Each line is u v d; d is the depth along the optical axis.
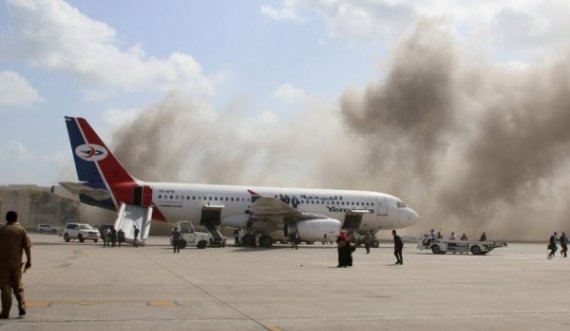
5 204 130.12
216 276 22.06
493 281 21.23
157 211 47.16
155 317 12.34
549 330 11.23
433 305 14.58
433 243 45.62
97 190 46.31
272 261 31.27
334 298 15.85
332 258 34.22
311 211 50.59
